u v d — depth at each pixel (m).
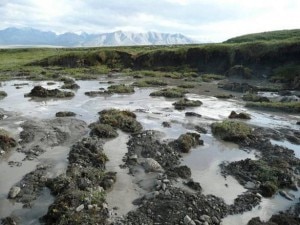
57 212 15.44
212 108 40.09
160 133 28.23
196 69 75.69
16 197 17.67
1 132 26.36
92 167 21.05
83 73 73.06
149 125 31.16
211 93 51.41
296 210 17.38
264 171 20.91
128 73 73.06
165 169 21.42
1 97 44.09
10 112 35.19
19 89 51.00
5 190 18.36
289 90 54.22
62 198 16.31
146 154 23.55
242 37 101.12
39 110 36.72
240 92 52.91
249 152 25.14
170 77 68.81
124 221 15.41
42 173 20.23
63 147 24.81
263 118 35.78
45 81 61.12
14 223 15.37
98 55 84.81
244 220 16.33
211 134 28.97
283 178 20.36
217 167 22.27
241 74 67.75
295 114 38.03
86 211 15.51
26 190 18.30
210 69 75.12
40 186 18.81
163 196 17.58
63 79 62.06
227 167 22.11
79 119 32.69
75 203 15.99
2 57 104.31
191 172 21.30
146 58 82.19
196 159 23.44
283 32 100.75
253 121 34.22
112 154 23.62
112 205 16.94
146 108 38.94
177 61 79.56
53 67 80.94
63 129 28.77
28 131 27.88
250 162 22.14
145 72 73.06
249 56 71.19
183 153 24.44
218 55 76.00
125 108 38.53
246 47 72.81
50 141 25.84
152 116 34.69
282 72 64.31
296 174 21.48
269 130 30.39
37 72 72.06
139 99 44.78
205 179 20.42
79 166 20.92
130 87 51.94
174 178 20.12
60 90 49.53
